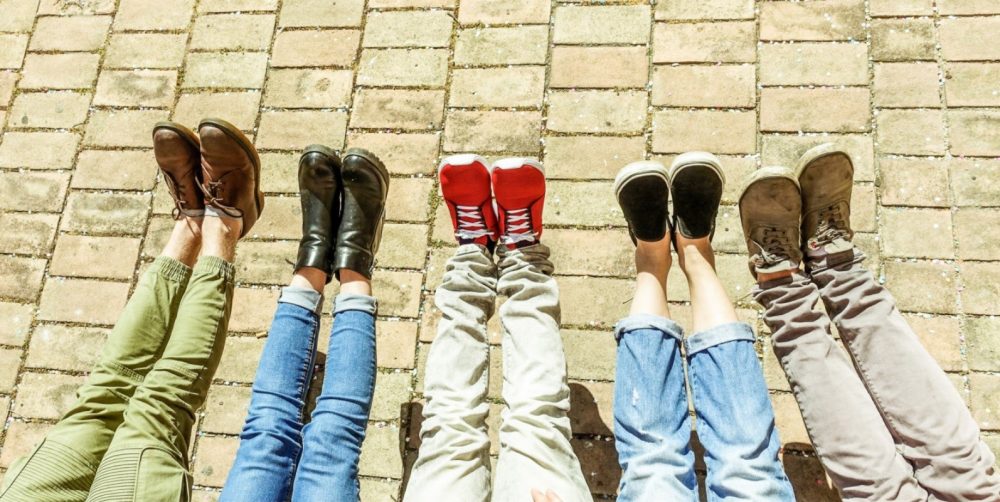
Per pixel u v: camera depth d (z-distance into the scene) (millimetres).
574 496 1623
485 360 1843
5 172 2438
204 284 1875
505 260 1945
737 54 2297
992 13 2232
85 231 2365
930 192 2125
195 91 2467
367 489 2074
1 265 2348
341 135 2373
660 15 2361
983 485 1596
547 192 2254
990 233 2078
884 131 2184
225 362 2207
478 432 1734
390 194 2297
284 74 2453
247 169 2021
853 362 1828
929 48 2230
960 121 2164
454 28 2432
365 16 2477
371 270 1982
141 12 2555
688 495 1602
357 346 1831
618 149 2268
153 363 1842
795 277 1829
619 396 1742
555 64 2359
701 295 1861
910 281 2072
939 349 2020
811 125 2215
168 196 2381
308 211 1989
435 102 2371
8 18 2586
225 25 2518
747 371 1694
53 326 2285
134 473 1602
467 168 1981
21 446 2188
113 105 2479
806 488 1968
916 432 1669
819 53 2268
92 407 1737
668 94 2293
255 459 1688
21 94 2514
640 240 1912
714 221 1973
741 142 2227
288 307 1878
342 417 1736
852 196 2146
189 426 1789
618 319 2139
